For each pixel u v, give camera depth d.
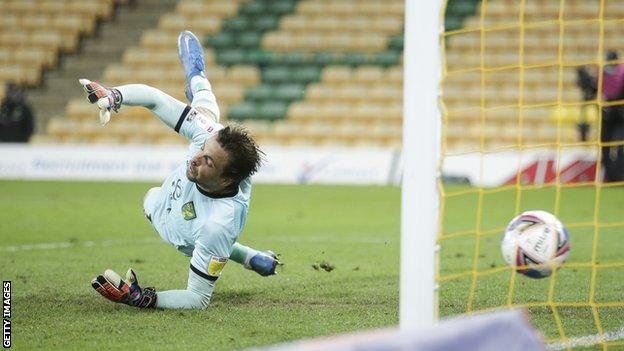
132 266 20.12
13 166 52.25
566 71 58.69
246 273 18.61
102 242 24.64
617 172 43.81
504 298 15.86
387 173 49.28
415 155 11.24
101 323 13.61
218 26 65.62
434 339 7.12
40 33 65.50
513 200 39.22
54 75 63.84
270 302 15.48
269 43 64.38
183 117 15.04
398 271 19.28
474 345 7.26
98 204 36.09
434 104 11.25
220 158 13.80
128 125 59.78
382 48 63.31
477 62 60.16
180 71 62.84
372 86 61.25
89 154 51.72
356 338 6.93
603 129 43.00
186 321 13.77
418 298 11.21
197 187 14.39
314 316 14.32
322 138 57.62
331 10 65.88
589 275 18.44
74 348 12.16
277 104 60.56
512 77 58.78
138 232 27.12
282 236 26.56
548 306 15.09
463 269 19.92
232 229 14.38
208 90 16.17
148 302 14.41
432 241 11.22
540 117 56.12
